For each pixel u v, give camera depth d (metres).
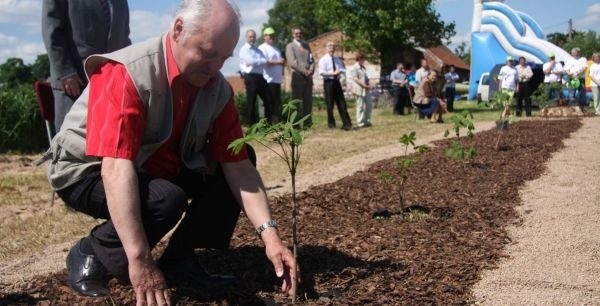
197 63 2.84
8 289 3.47
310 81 13.27
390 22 31.12
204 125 3.13
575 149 9.78
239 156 3.26
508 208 5.44
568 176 7.22
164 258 3.52
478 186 6.51
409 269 3.68
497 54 29.84
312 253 3.98
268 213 3.19
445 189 6.36
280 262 3.06
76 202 3.10
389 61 33.25
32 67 37.50
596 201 5.79
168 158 3.20
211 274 3.58
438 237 4.44
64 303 3.07
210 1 2.76
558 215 5.20
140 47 2.95
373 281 3.48
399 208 5.48
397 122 17.06
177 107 3.02
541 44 28.30
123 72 2.86
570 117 17.39
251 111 13.16
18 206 6.42
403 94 20.97
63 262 4.18
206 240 3.44
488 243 4.31
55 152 3.12
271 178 7.79
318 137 12.81
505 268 3.78
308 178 7.63
